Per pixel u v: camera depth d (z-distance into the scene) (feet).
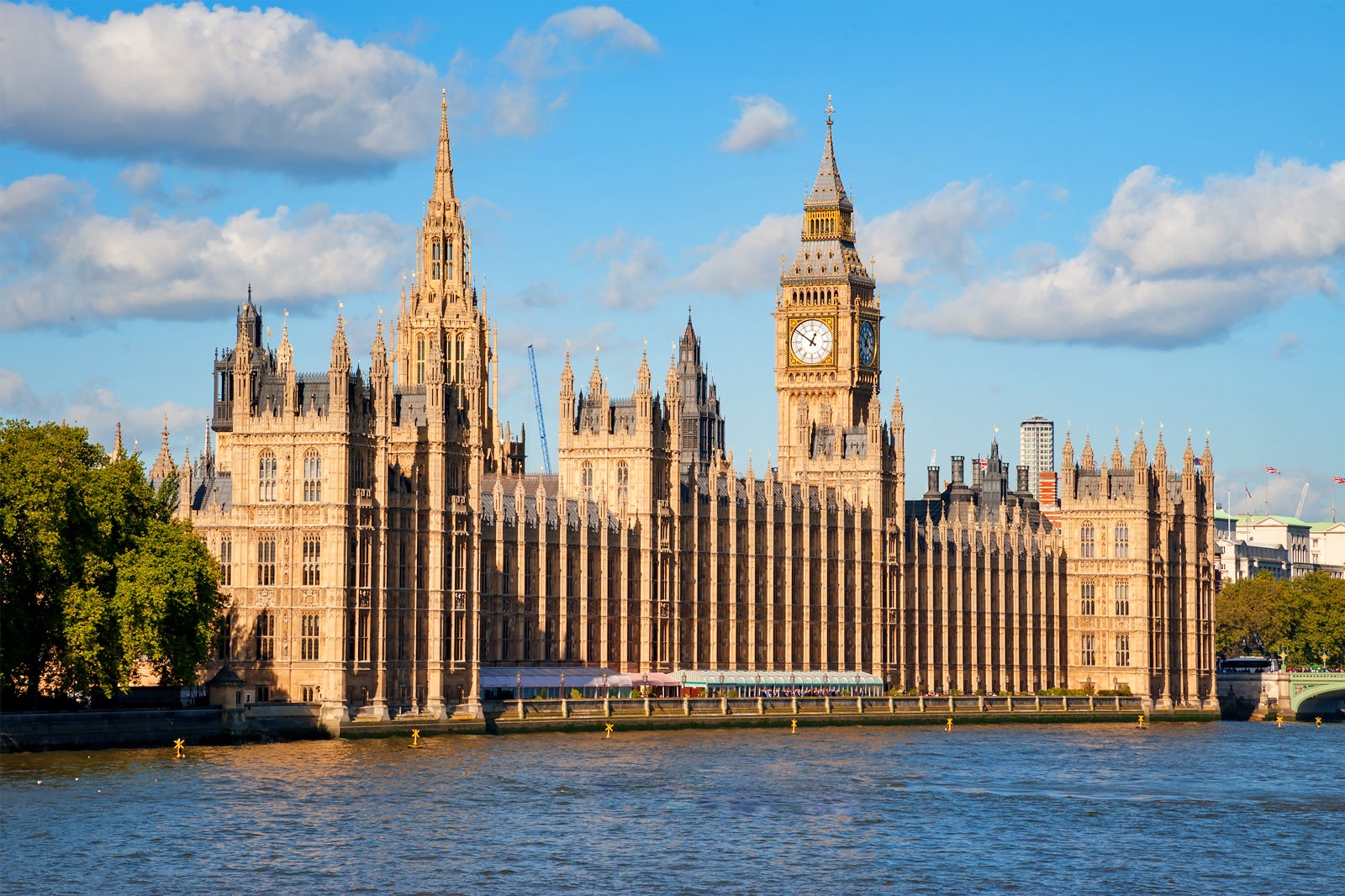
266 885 514.68
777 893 520.83
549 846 569.23
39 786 634.84
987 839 602.44
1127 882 546.26
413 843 567.59
